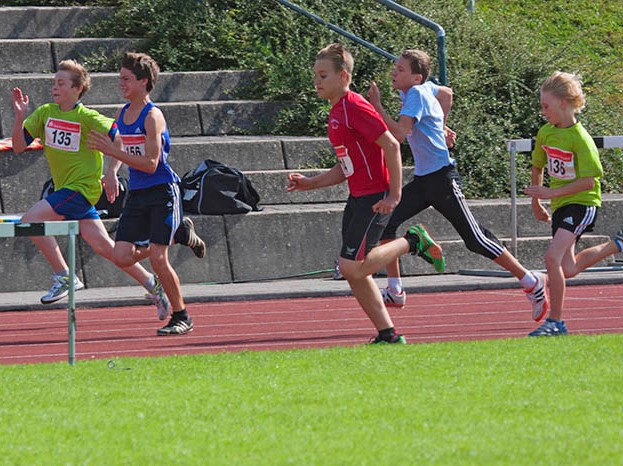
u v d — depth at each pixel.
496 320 27.39
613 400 15.59
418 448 13.19
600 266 37.84
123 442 13.77
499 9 59.28
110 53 47.44
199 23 48.53
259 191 39.41
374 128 20.86
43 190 35.62
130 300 31.92
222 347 23.69
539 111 46.75
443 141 26.33
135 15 49.12
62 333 26.50
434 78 40.66
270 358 19.66
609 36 59.06
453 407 15.27
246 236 36.25
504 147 44.84
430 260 22.41
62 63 27.58
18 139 27.58
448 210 26.23
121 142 25.50
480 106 46.22
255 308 30.58
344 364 18.73
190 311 30.12
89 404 15.95
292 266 36.50
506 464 12.49
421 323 27.05
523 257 37.19
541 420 14.48
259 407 15.51
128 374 18.30
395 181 21.03
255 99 45.72
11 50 46.16
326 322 27.62
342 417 14.84
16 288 34.59
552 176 24.20
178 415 15.12
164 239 25.30
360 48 46.41
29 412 15.50
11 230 19.02
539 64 48.41
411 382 17.00
